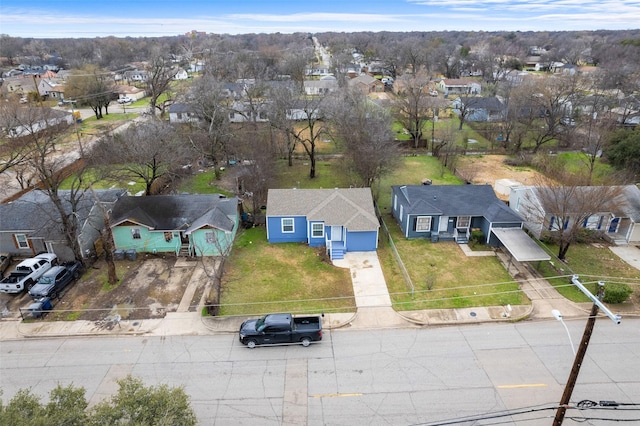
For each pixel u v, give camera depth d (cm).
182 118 6247
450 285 2561
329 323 2230
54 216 2867
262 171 3806
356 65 12450
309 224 2998
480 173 4750
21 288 2478
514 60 12525
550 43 19438
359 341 2103
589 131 5144
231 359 1984
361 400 1741
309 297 2453
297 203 3098
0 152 3669
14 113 3744
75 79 8106
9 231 2795
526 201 3212
